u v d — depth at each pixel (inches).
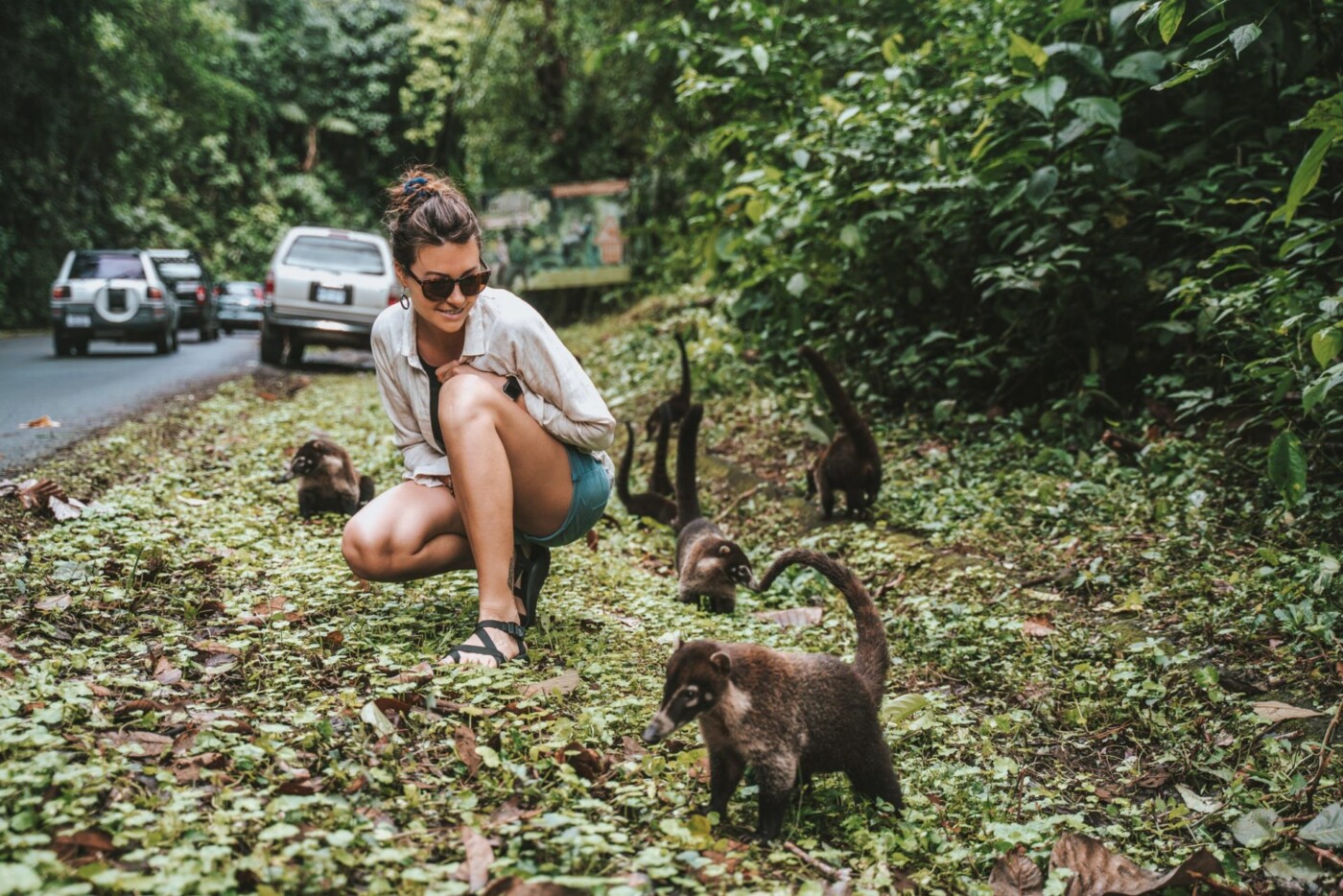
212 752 104.0
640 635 168.6
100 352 751.7
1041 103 251.1
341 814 94.3
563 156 898.1
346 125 1777.8
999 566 221.9
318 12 1817.2
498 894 84.4
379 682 124.9
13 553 177.8
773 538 267.6
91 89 1180.5
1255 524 215.2
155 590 163.3
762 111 388.5
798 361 373.4
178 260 948.6
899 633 193.0
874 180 319.3
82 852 86.4
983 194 295.1
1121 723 156.2
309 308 647.8
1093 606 199.2
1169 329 259.0
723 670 103.5
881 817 117.3
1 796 89.5
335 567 183.6
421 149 1744.6
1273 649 168.7
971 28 327.3
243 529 210.2
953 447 301.6
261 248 1712.6
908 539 243.6
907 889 101.5
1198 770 140.6
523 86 879.7
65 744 101.7
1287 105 277.0
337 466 241.0
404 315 149.7
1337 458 223.5
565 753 111.8
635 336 541.6
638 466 349.7
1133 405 289.1
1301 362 213.8
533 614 159.9
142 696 120.3
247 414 425.1
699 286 602.9
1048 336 298.0
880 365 343.0
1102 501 240.5
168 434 351.3
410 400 152.3
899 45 378.6
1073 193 275.6
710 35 387.2
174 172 1608.0
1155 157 266.4
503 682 124.5
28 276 1121.4
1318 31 256.4
